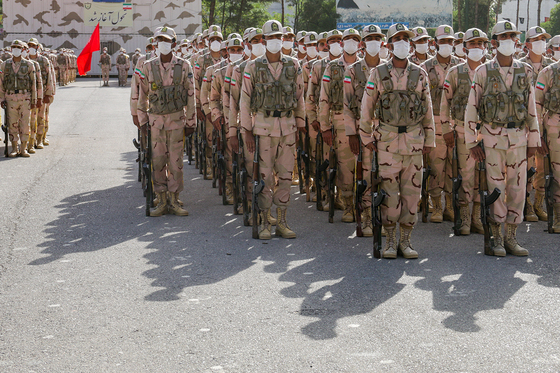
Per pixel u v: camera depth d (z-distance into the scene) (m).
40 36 49.31
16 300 4.96
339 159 7.59
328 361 3.86
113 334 4.29
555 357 3.88
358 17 64.31
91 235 7.02
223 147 8.73
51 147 14.01
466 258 6.13
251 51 7.63
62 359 3.92
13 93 12.31
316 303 4.86
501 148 6.07
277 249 6.48
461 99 7.01
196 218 7.94
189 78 8.02
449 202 7.95
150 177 8.00
